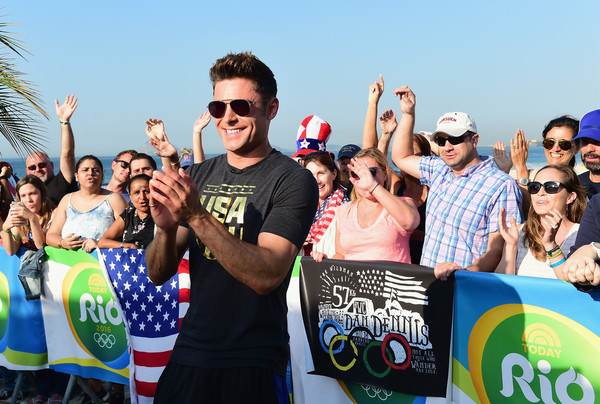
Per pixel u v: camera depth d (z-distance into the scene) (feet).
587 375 8.12
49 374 13.88
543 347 8.47
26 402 14.24
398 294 9.80
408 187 14.66
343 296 10.39
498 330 8.87
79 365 13.25
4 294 14.05
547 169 9.66
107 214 15.08
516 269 10.06
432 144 16.85
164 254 6.49
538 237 9.66
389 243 11.19
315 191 6.50
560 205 9.49
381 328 9.99
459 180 11.44
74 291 13.14
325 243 12.30
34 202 15.61
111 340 12.78
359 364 10.25
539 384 8.54
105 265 12.59
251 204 6.49
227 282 6.37
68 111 18.49
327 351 10.62
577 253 7.39
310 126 17.13
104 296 12.73
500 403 8.92
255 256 5.58
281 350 6.63
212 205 6.71
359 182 11.33
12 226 13.43
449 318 9.31
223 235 5.47
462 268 10.26
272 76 6.68
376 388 10.18
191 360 6.40
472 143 11.43
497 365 8.93
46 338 13.65
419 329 9.61
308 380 10.93
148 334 12.32
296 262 10.98
